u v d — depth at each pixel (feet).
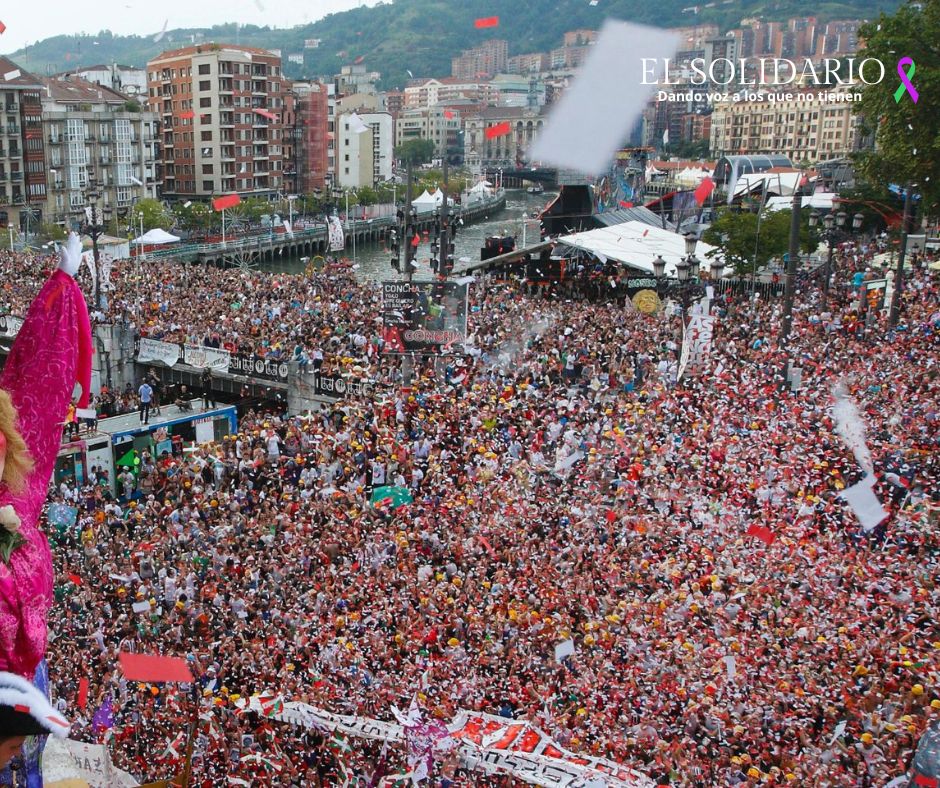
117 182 433.48
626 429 108.37
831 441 98.02
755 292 196.54
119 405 143.84
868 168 193.98
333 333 155.74
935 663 60.64
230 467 112.37
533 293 213.05
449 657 67.31
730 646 64.49
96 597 81.87
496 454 104.58
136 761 59.57
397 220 458.50
